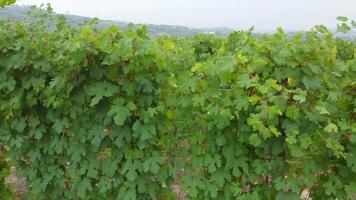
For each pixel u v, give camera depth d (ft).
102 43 11.46
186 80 11.62
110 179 13.28
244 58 11.13
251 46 12.53
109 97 12.53
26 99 13.51
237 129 12.17
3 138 14.05
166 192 13.43
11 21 13.50
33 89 13.28
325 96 11.82
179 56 12.39
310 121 11.62
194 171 12.69
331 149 11.97
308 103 11.57
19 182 20.10
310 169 12.17
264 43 11.77
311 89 11.60
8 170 15.93
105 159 13.12
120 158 12.99
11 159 14.43
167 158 12.96
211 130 12.19
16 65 12.91
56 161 14.11
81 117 12.94
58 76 12.41
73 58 11.52
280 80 11.51
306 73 11.53
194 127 12.35
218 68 11.23
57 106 12.76
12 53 13.26
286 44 11.58
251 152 12.48
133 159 12.89
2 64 13.24
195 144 12.41
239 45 12.93
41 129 13.60
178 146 12.78
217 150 12.35
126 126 12.62
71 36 11.95
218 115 11.62
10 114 13.38
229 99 11.48
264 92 10.85
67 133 13.35
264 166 12.22
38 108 13.67
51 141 13.58
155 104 12.47
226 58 11.25
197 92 11.70
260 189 12.57
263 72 11.58
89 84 12.48
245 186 12.84
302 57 11.48
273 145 11.97
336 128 10.90
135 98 12.46
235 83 11.52
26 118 13.85
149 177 13.19
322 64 11.58
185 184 12.66
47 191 14.34
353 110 12.23
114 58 11.47
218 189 12.56
